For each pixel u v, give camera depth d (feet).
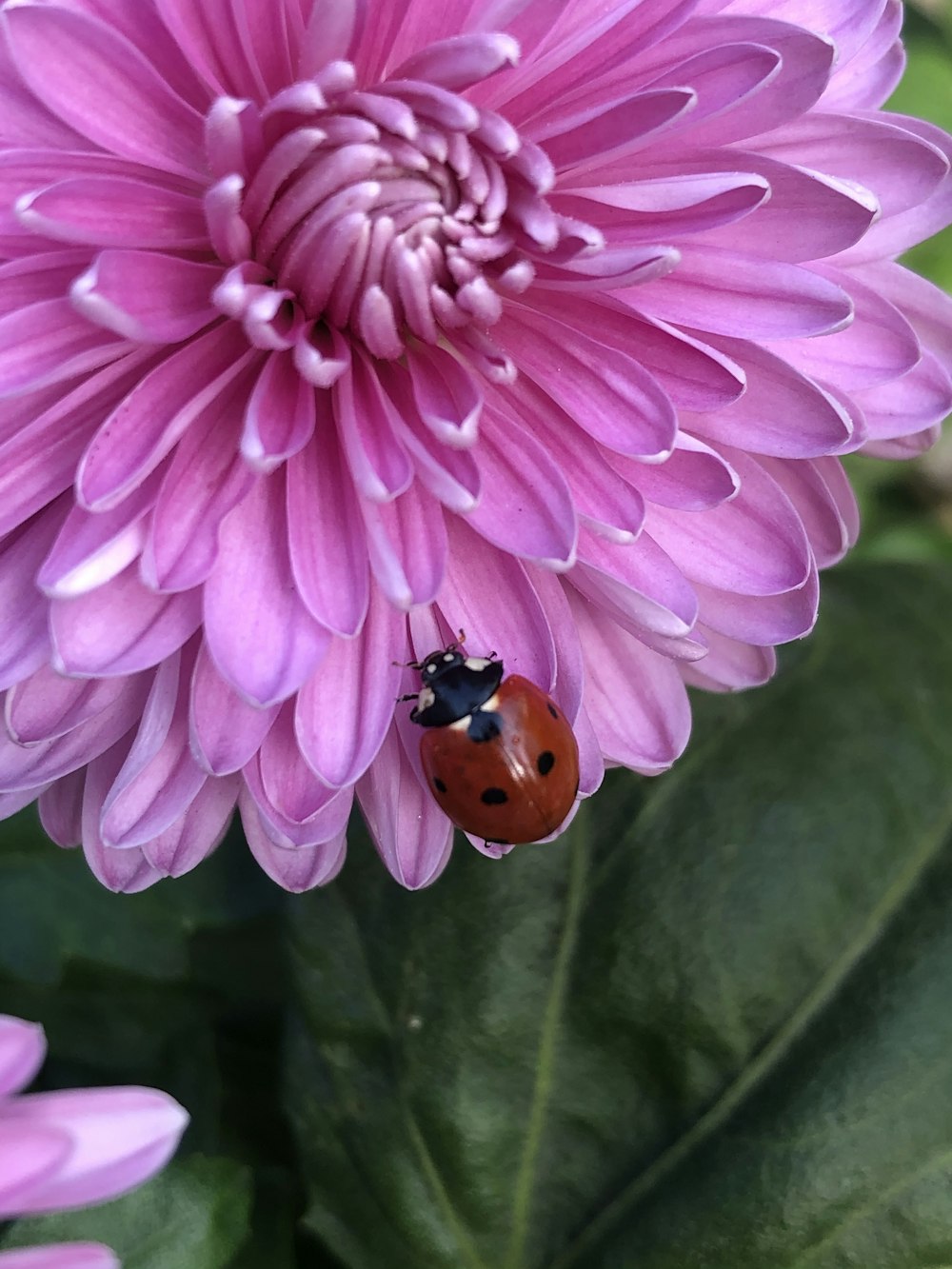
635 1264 0.16
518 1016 0.17
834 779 0.18
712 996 0.17
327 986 0.17
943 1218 0.16
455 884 0.18
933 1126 0.16
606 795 0.18
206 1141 0.18
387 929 0.17
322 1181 0.17
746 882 0.18
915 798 0.18
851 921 0.18
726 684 0.15
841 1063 0.17
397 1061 0.17
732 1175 0.17
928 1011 0.17
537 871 0.18
